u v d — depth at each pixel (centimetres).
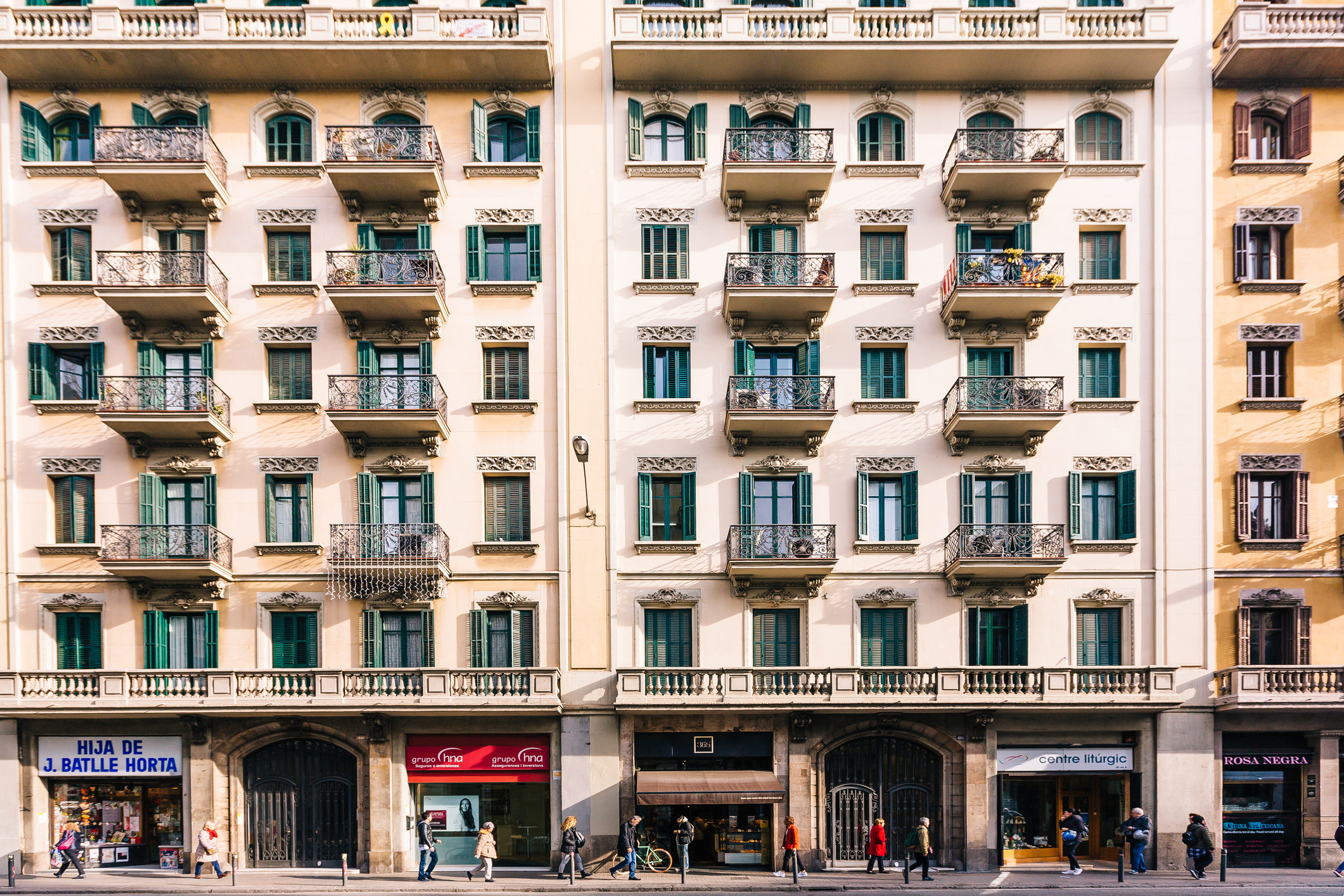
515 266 2494
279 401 2400
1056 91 2503
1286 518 2412
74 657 2355
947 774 2327
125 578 2325
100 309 2425
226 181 2456
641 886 2088
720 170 2489
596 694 2336
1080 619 2392
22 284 2422
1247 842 2341
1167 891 2023
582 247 2459
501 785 2373
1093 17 2419
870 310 2459
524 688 2283
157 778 2328
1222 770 2345
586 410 2422
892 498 2439
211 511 2370
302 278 2469
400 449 2422
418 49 2361
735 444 2388
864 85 2500
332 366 2431
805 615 2381
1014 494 2405
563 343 2436
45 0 2475
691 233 2477
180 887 2086
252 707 2230
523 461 2406
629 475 2417
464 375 2436
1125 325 2445
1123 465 2412
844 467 2420
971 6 2506
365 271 2323
